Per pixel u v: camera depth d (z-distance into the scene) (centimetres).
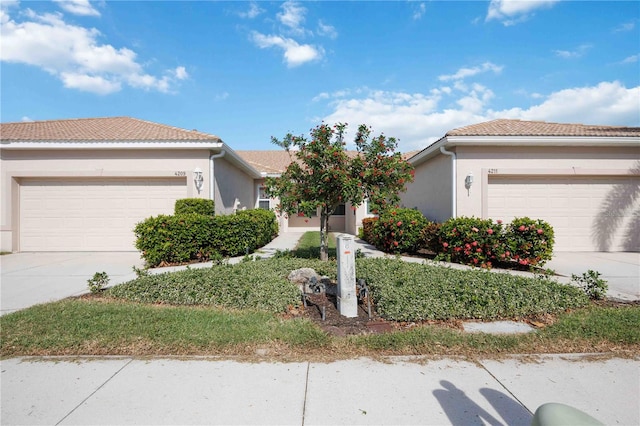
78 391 270
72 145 1013
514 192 997
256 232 1005
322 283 531
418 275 534
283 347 340
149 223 806
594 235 999
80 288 602
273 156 2259
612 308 455
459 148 982
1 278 686
